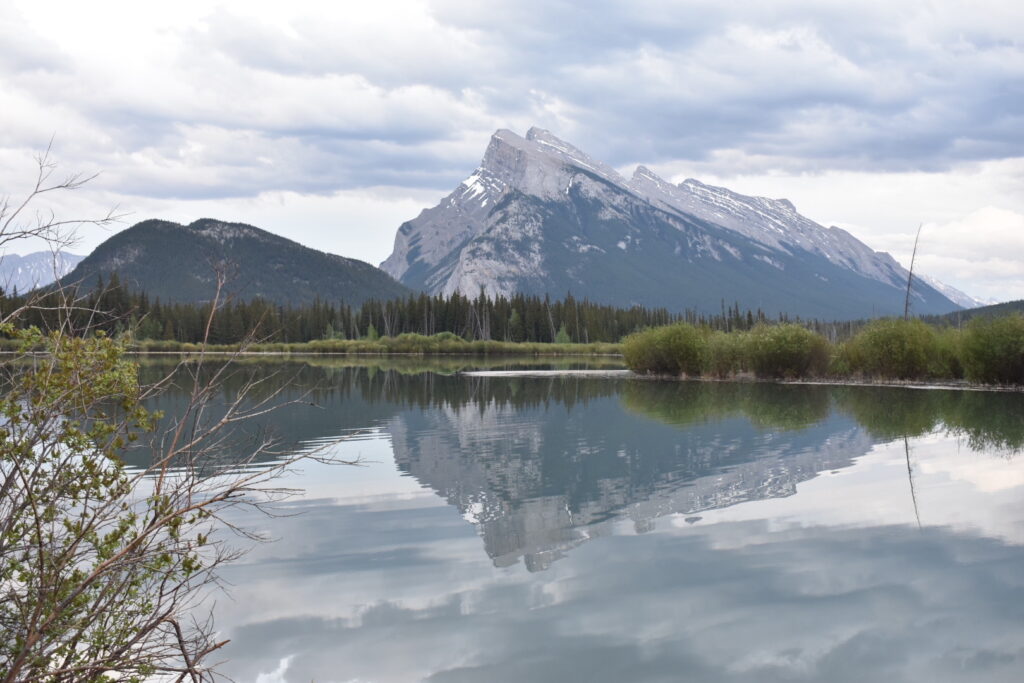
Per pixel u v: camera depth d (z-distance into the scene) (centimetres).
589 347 13312
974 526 1285
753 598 991
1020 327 3753
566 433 2466
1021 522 1301
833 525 1313
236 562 1140
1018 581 1030
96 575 557
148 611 633
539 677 786
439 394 4038
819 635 880
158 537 1051
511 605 976
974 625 898
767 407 3103
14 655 569
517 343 14750
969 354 3888
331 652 845
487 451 2138
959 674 780
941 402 3173
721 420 2702
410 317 17038
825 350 4597
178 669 612
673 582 1053
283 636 881
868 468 1780
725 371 5003
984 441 2123
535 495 1580
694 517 1386
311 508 1473
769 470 1784
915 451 1988
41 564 561
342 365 7988
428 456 2056
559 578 1076
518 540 1255
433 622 928
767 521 1349
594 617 940
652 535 1280
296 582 1055
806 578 1061
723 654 832
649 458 1980
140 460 1683
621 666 809
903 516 1359
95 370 606
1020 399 3262
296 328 15125
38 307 586
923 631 883
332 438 2362
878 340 4303
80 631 580
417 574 1097
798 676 782
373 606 980
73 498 624
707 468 1827
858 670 794
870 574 1070
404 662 823
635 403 3409
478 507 1485
